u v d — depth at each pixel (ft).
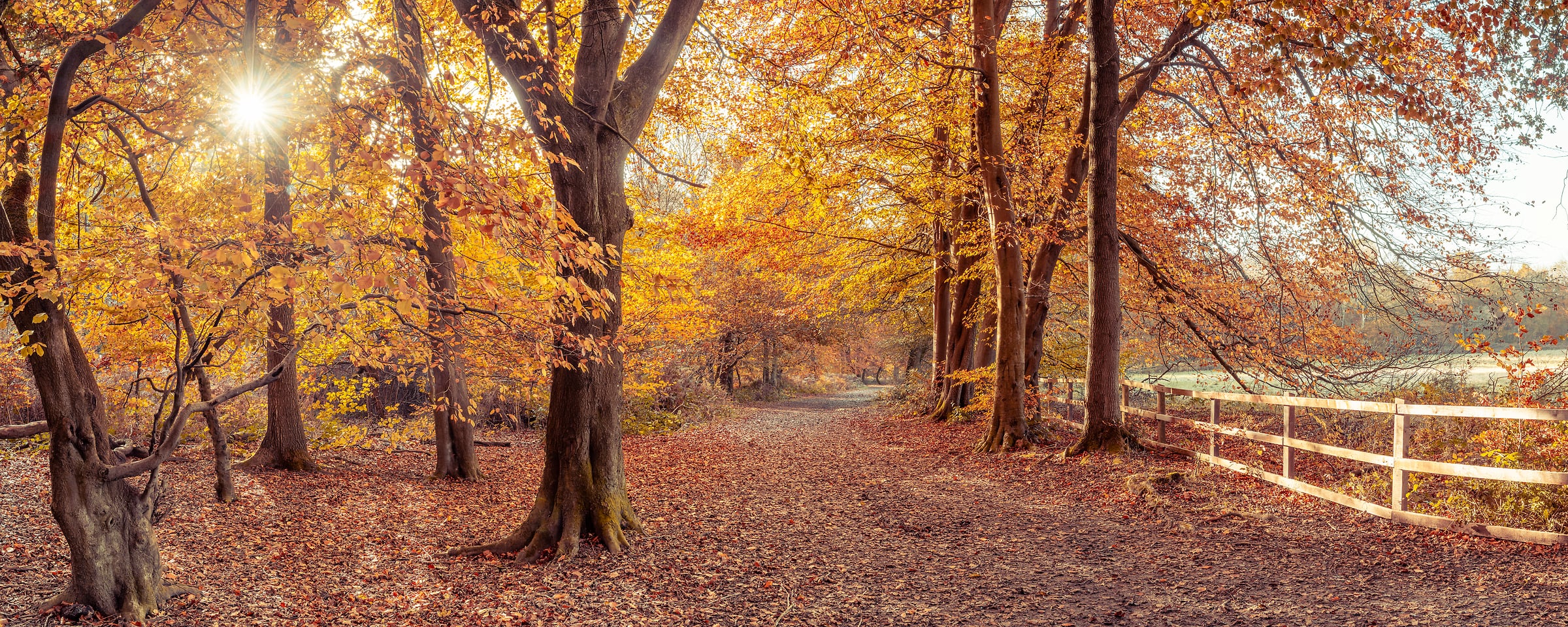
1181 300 48.65
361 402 54.29
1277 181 44.09
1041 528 24.68
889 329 116.06
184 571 19.42
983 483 33.14
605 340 21.98
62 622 14.90
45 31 18.93
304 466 34.47
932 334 97.30
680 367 80.48
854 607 18.10
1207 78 44.75
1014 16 53.57
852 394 148.77
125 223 21.88
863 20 34.78
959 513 27.58
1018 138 49.93
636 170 46.16
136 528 16.35
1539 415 16.96
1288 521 22.21
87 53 14.15
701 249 61.00
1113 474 31.09
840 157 48.60
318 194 17.56
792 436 61.52
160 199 24.25
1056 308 69.62
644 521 27.25
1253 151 40.96
